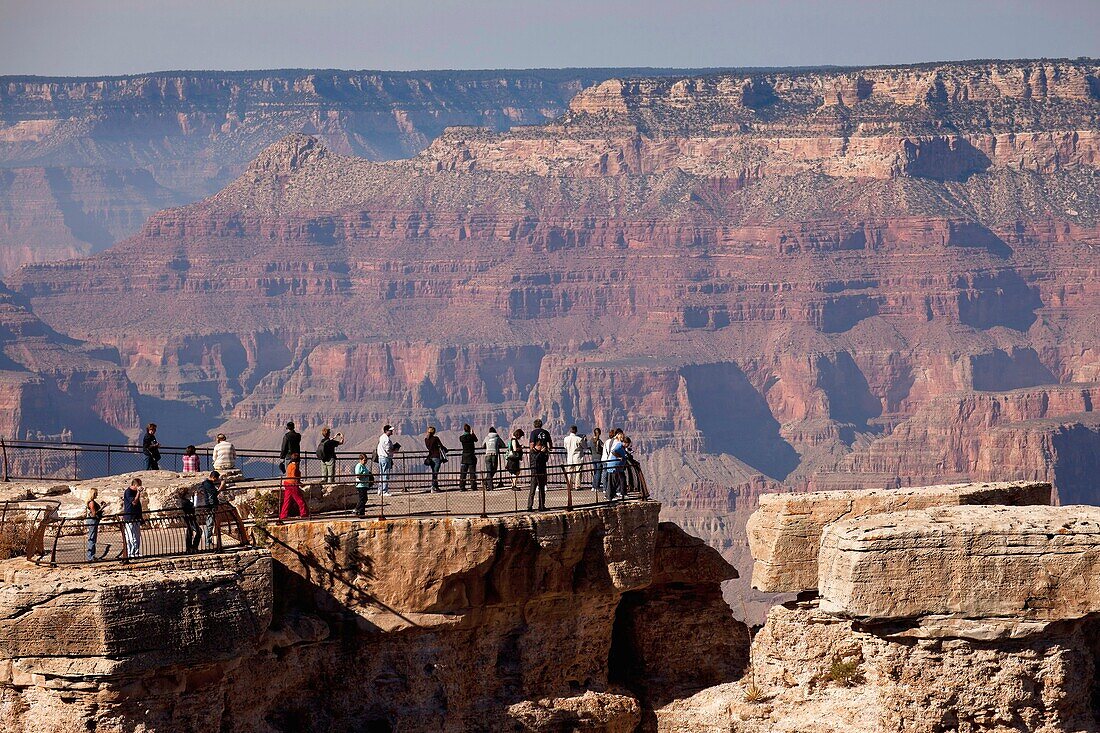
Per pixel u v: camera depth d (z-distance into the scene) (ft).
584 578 380.17
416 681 364.79
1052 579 333.83
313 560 362.74
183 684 325.83
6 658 316.40
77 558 338.13
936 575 336.70
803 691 358.64
